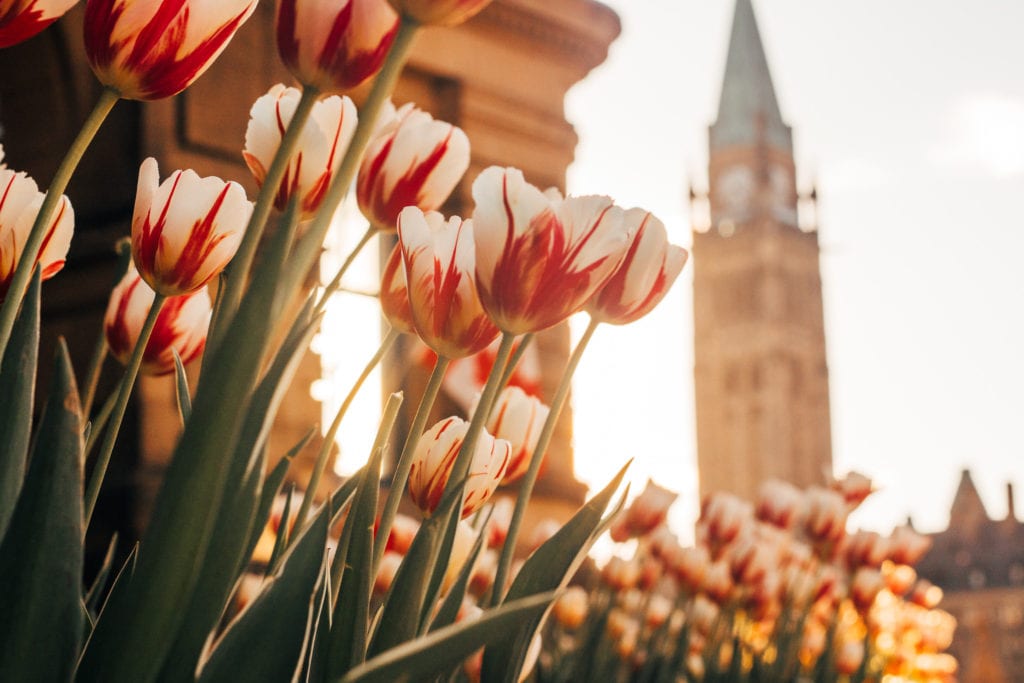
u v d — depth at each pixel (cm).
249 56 623
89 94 609
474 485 94
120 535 536
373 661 54
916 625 609
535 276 71
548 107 874
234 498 60
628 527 284
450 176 96
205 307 104
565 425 834
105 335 100
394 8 61
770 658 372
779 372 6769
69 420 62
